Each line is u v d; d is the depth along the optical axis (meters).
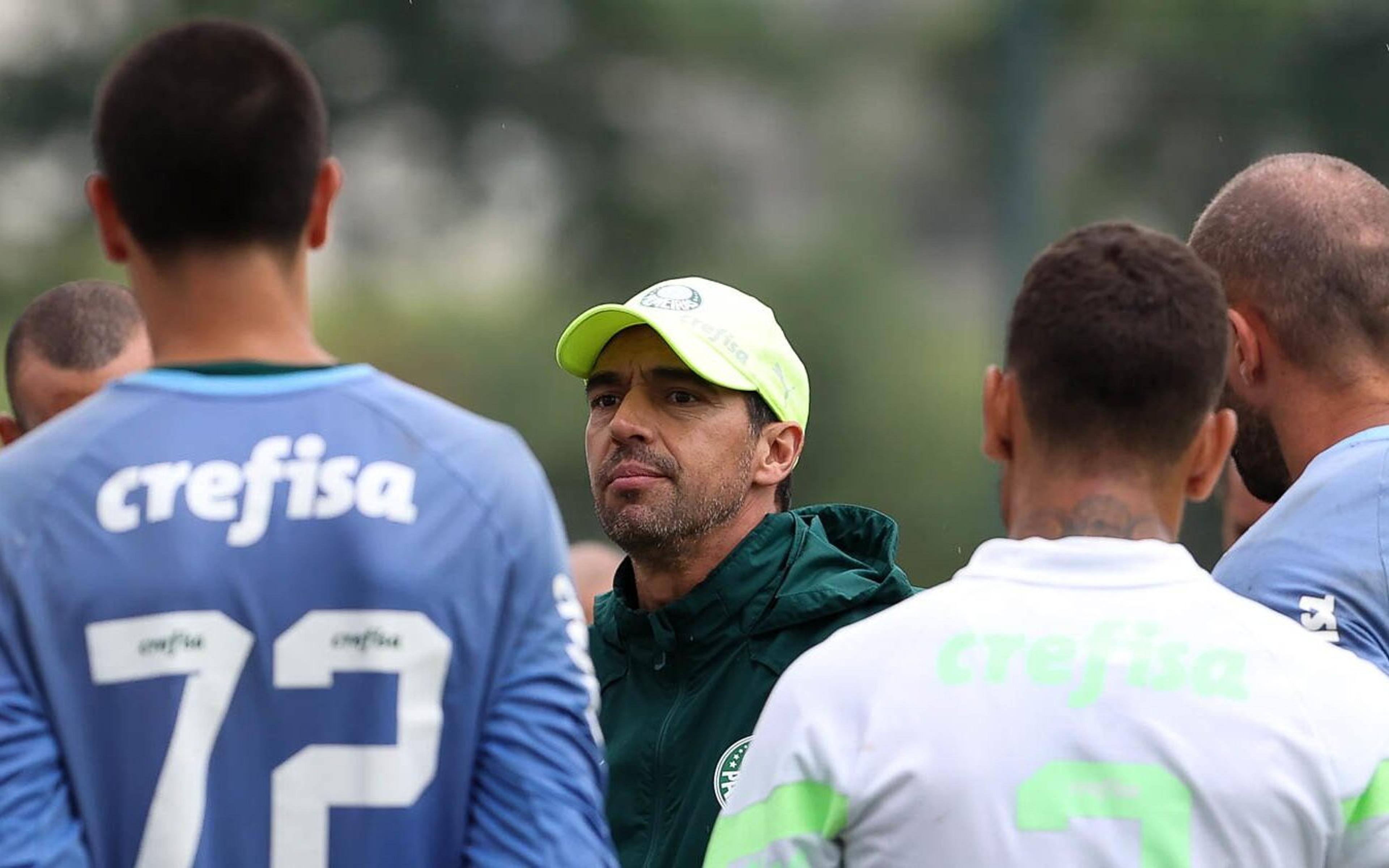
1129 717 7.93
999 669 8.06
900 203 85.38
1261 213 11.02
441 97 84.75
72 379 12.30
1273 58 83.00
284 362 7.69
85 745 7.29
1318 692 8.05
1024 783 7.90
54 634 7.32
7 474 7.49
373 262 83.94
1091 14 83.31
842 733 8.13
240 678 7.30
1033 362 8.35
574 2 87.06
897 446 75.94
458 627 7.47
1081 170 83.00
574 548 19.81
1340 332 10.77
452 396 82.00
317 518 7.41
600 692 12.46
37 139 83.00
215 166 7.57
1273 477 11.27
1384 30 82.00
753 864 8.11
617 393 12.52
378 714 7.31
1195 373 8.26
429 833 7.39
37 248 81.69
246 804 7.26
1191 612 8.17
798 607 11.86
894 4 87.25
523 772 7.48
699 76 88.81
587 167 86.25
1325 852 7.95
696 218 86.06
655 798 11.84
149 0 83.50
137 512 7.38
